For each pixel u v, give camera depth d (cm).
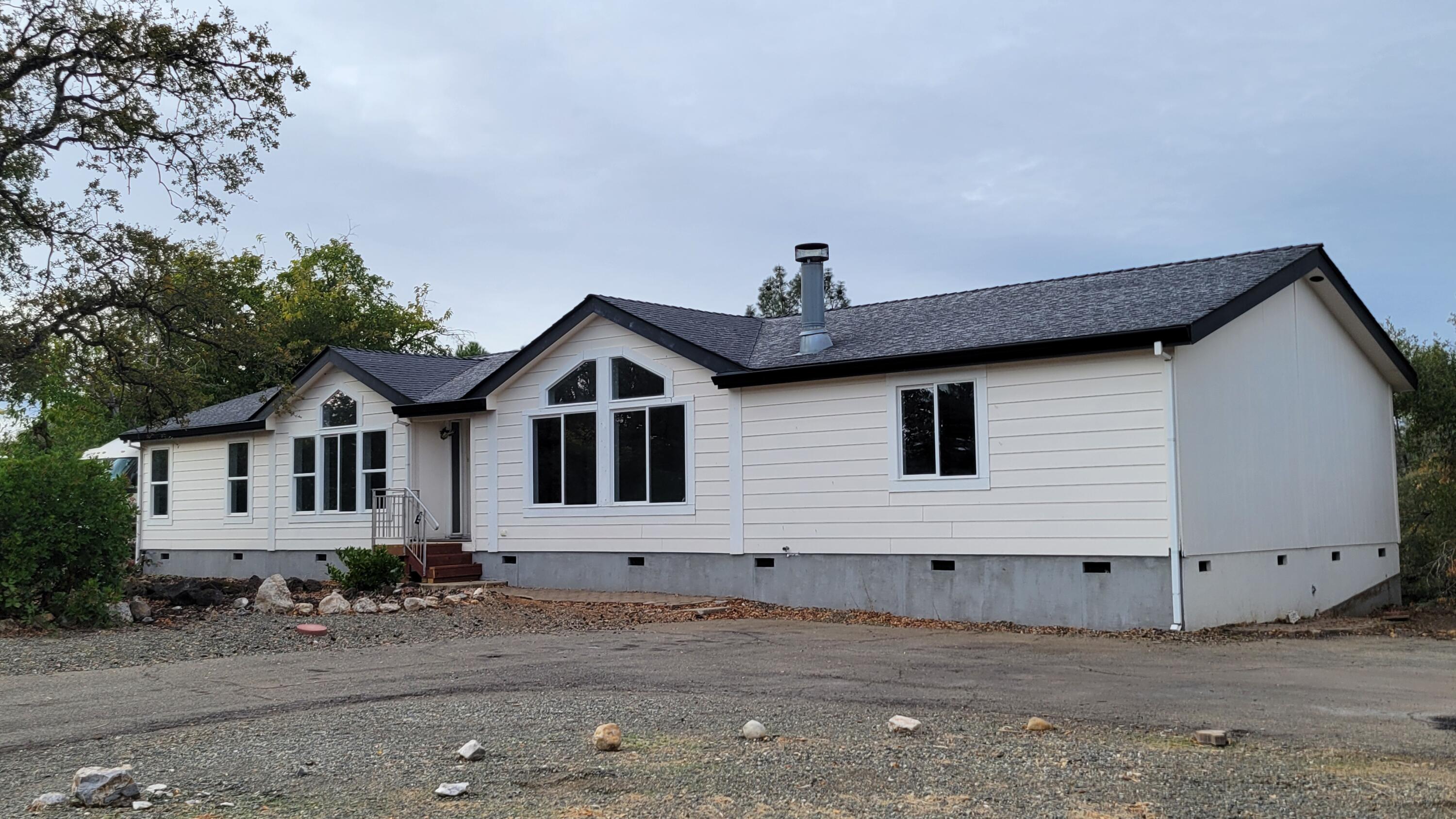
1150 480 1388
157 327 2192
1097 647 1270
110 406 2302
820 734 776
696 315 2059
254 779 662
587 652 1239
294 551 2422
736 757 704
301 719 850
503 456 2075
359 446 2312
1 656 1181
